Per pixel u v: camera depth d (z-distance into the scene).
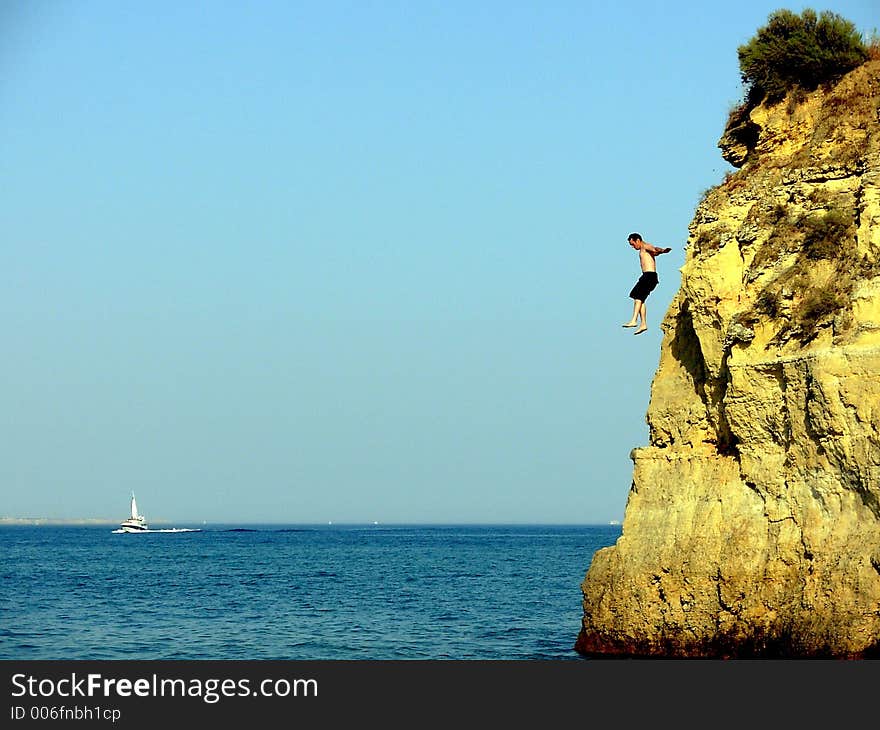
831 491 36.19
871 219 37.44
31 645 49.69
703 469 40.69
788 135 42.56
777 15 44.06
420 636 52.31
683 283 41.62
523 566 119.81
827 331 37.06
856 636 34.22
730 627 38.16
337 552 170.38
